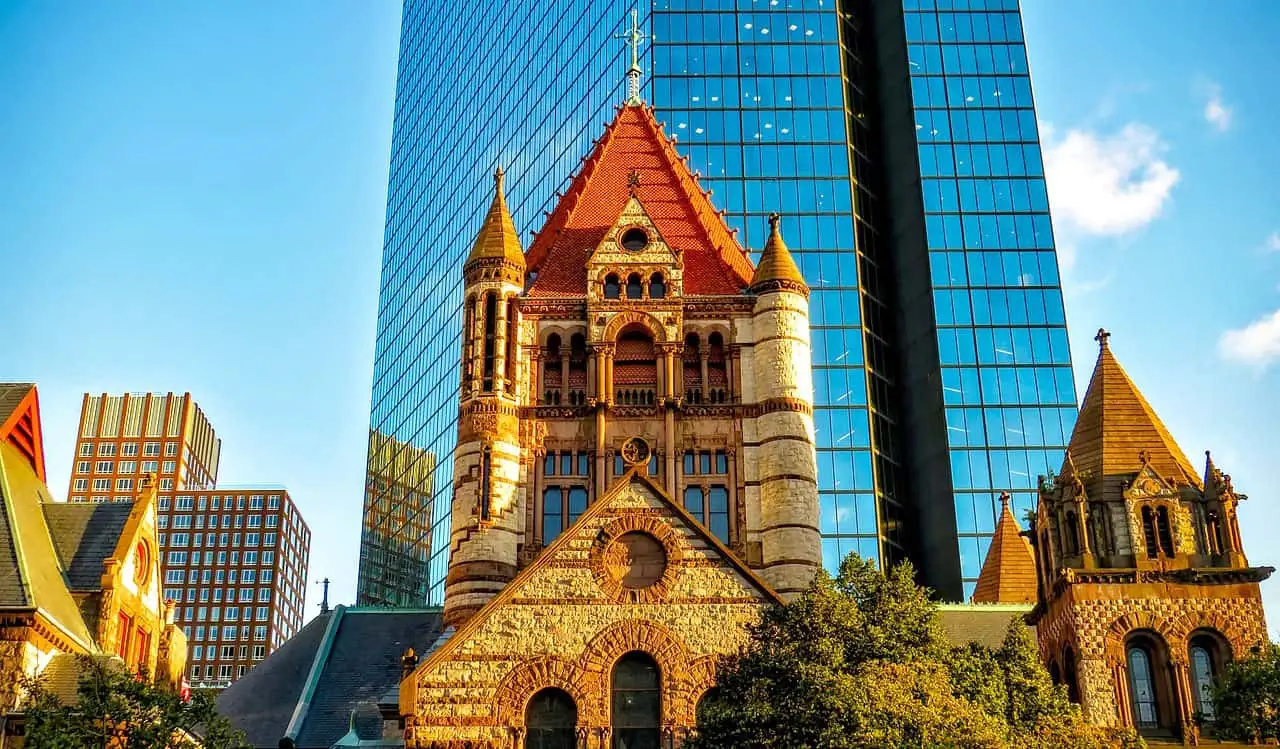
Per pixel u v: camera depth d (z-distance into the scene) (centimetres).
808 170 14000
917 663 4550
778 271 7200
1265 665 5131
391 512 17500
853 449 13200
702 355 7131
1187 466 5856
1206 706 5416
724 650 4950
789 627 4647
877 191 14500
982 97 14425
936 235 13875
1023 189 14062
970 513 12875
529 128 16038
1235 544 5619
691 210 7700
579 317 7212
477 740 4869
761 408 6975
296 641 6950
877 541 12850
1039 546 5997
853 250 13812
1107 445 5894
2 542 5553
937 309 13575
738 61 14250
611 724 4903
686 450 6925
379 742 6084
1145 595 5550
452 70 19400
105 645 5816
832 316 13625
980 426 13175
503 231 7369
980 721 4388
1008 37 14688
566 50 15600
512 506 6794
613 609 5025
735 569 5072
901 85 14575
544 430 6956
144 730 4859
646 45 14150
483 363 7031
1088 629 5516
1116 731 4934
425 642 6825
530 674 4950
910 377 13700
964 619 7238
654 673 4984
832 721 4294
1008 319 13562
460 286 16400
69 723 4775
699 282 7319
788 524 6706
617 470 6875
